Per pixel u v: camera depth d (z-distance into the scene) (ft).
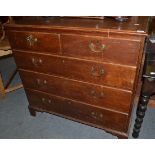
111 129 5.27
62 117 5.97
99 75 4.31
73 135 5.78
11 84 8.63
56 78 5.05
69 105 5.47
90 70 4.35
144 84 4.24
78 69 4.51
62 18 4.68
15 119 6.61
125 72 3.98
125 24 3.88
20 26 4.44
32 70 5.31
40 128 6.14
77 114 5.55
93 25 3.94
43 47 4.59
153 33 4.56
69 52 4.33
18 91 8.23
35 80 5.50
